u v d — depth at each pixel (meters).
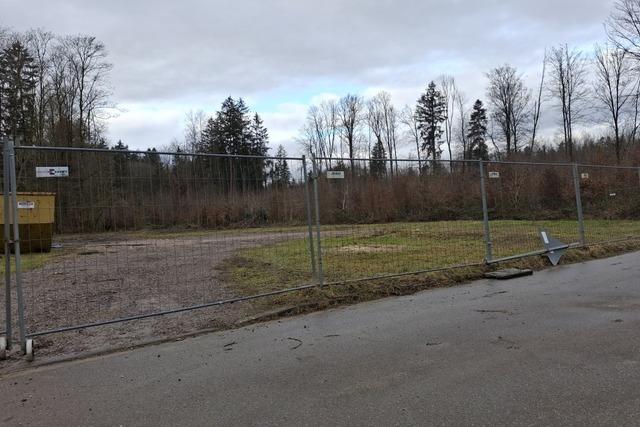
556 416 3.29
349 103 65.88
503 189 20.61
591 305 6.48
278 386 4.06
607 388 3.71
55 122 39.19
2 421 3.57
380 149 66.19
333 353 4.89
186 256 13.90
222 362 4.76
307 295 7.39
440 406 3.53
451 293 7.69
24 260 13.24
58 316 6.92
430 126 66.56
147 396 3.97
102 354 5.18
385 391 3.85
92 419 3.56
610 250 11.84
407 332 5.54
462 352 4.73
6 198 5.20
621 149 34.53
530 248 12.37
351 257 11.92
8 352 5.20
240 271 10.60
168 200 7.06
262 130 73.06
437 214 13.91
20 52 38.47
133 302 7.79
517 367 4.25
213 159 7.40
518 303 6.78
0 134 37.50
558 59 43.44
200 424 3.41
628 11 30.20
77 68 41.41
